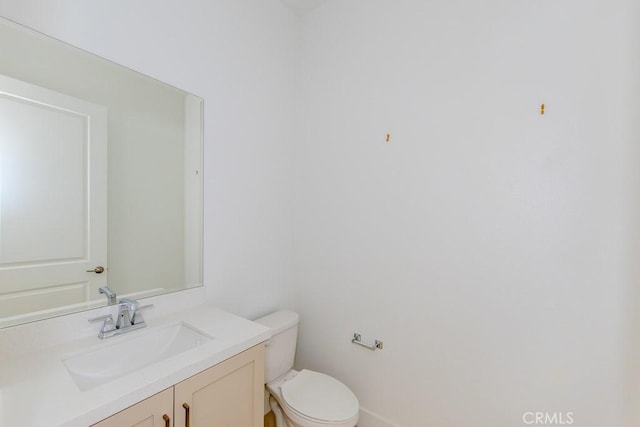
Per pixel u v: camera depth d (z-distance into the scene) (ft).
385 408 5.43
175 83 4.53
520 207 4.17
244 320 4.23
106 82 3.89
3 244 3.17
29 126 3.33
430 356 4.94
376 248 5.56
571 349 3.84
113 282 4.07
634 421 3.41
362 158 5.74
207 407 3.18
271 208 6.26
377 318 5.54
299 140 6.75
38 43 3.31
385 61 5.43
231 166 5.39
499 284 4.33
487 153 4.42
